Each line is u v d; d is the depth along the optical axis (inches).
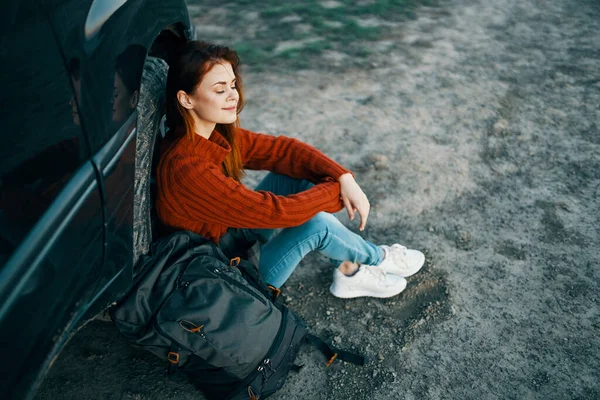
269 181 91.2
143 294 64.7
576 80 158.1
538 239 104.3
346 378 79.4
